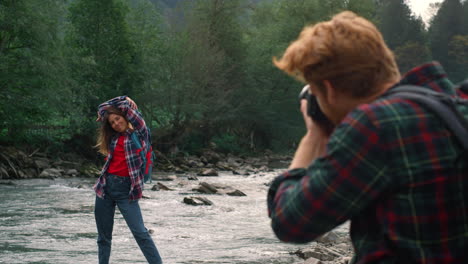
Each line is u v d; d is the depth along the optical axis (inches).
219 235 368.5
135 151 217.3
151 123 1429.6
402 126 52.7
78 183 790.5
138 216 218.4
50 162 1021.8
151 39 1503.4
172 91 1402.6
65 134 1111.0
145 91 1417.3
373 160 52.5
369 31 57.4
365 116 53.7
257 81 1752.0
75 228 385.7
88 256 286.0
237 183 864.3
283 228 57.4
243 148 1755.7
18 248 305.9
